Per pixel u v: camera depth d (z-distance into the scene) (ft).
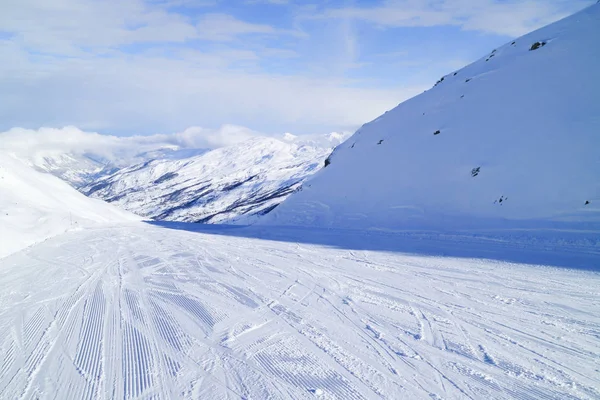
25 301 24.68
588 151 47.34
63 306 23.50
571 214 41.60
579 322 18.71
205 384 13.84
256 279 29.40
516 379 13.69
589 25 71.10
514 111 63.00
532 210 45.34
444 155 65.10
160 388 13.67
